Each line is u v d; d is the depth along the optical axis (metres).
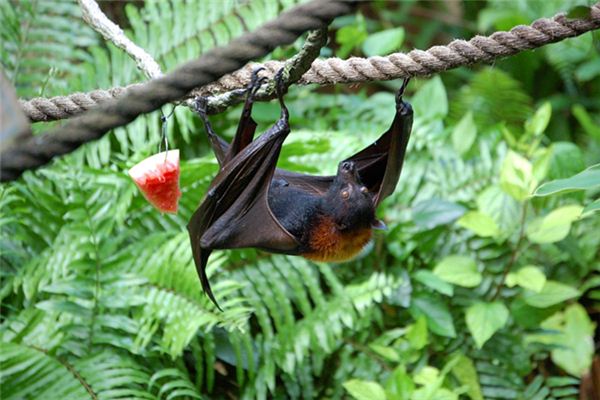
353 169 5.92
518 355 9.37
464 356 9.26
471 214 9.36
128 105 4.05
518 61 13.09
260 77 5.29
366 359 9.09
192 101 5.67
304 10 4.01
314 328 8.80
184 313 8.19
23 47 10.12
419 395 8.13
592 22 5.02
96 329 8.23
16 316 8.53
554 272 9.95
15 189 8.60
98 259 8.38
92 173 8.80
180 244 8.59
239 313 8.23
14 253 8.70
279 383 9.00
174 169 5.50
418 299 9.41
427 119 10.82
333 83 5.31
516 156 9.30
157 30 10.21
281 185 6.16
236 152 5.55
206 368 8.78
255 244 5.63
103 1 11.47
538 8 12.97
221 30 10.07
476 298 9.65
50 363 7.80
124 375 7.84
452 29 14.49
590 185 5.90
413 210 9.61
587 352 9.32
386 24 14.09
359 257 9.65
